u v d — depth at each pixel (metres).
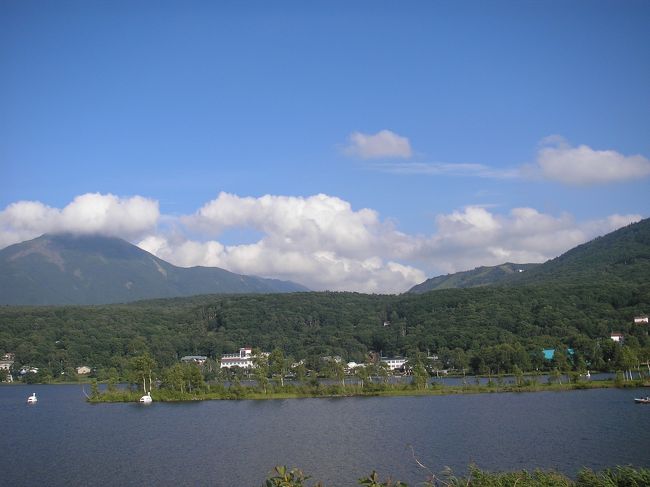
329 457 129.00
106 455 138.62
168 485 110.31
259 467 121.81
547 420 166.38
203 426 181.38
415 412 195.88
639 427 150.00
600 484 67.94
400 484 55.72
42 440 162.50
